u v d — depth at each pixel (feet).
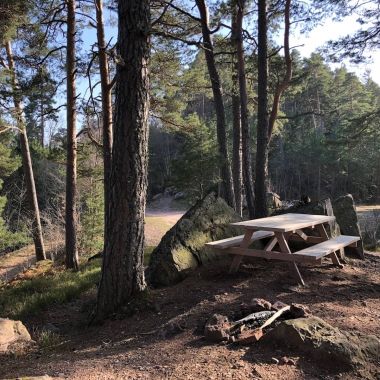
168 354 12.53
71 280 28.04
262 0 34.47
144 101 17.58
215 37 49.14
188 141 59.00
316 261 17.85
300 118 161.89
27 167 56.80
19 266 68.54
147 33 17.43
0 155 66.13
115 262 17.80
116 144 17.60
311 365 10.89
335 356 10.81
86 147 45.60
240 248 19.85
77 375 11.50
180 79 45.37
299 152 153.79
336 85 165.89
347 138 55.21
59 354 14.33
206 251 22.26
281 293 17.57
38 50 41.96
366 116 52.90
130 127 17.35
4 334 16.08
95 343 15.28
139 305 17.48
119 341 14.85
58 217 74.28
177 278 20.58
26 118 47.16
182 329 14.57
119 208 17.65
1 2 34.19
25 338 16.65
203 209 23.68
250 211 38.63
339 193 151.43
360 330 13.52
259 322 13.61
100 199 69.21
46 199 84.07
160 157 169.68
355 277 20.44
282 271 20.54
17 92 37.06
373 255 26.27
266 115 34.63
